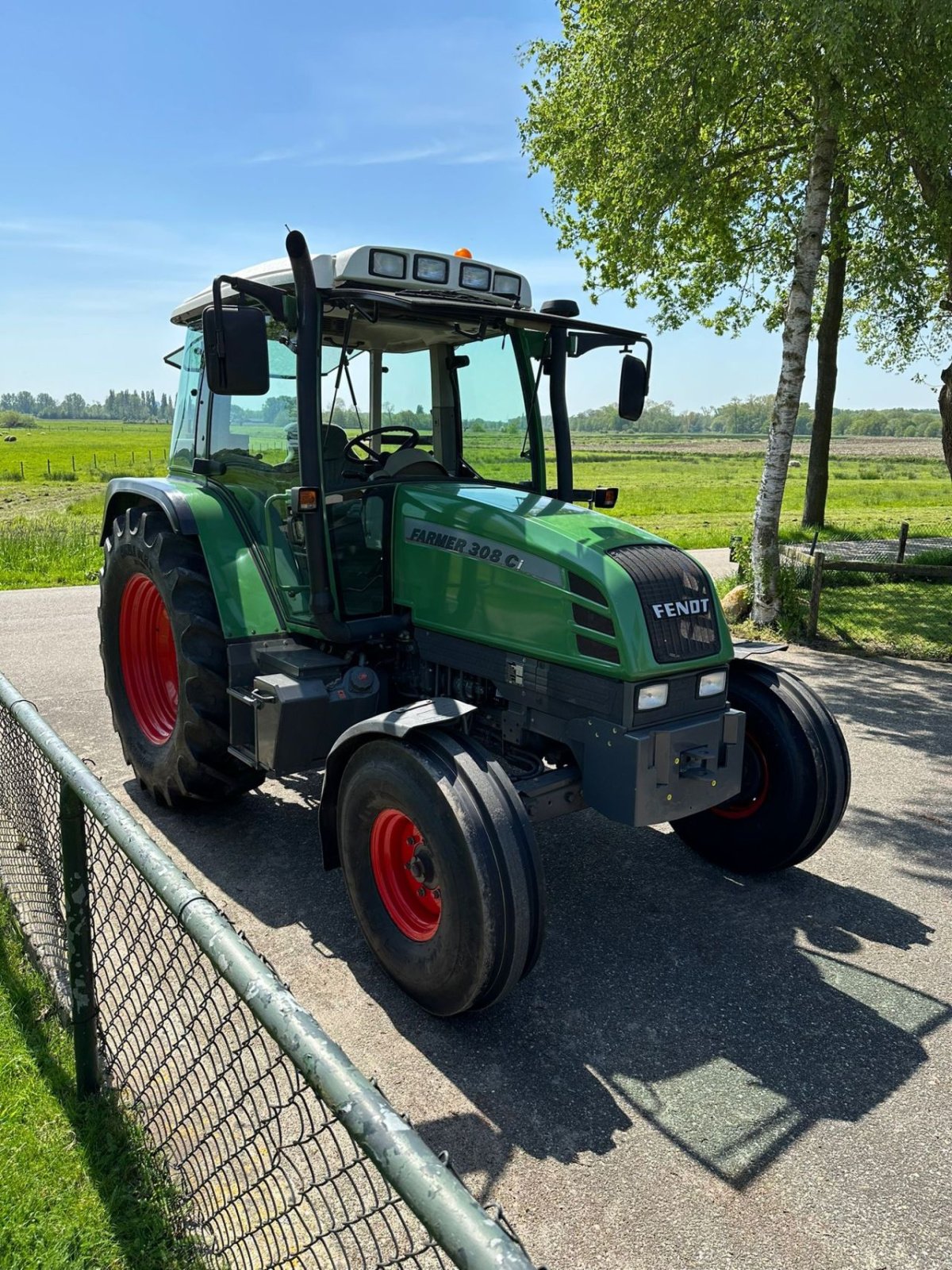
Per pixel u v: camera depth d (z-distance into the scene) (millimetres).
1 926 3344
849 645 9039
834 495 39000
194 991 3119
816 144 8938
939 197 9969
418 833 3059
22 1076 2635
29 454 62031
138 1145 2383
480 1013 3148
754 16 8141
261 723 3816
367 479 4082
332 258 3668
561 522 3592
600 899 3973
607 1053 2949
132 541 4703
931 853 4484
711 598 3557
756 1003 3232
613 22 9211
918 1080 2846
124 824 2045
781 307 14758
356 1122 1210
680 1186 2408
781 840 4008
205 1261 2055
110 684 5059
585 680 3363
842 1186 2422
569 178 11219
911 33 7914
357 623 3879
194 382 4957
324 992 3246
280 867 4148
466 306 3676
